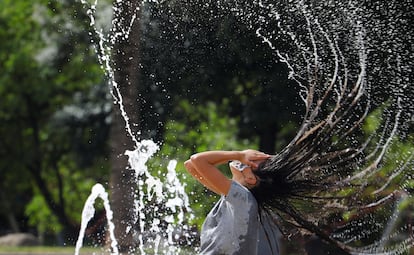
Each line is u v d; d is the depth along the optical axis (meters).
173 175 17.11
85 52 27.31
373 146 15.01
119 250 19.17
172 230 17.11
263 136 24.30
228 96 22.09
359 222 15.07
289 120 20.98
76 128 36.19
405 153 15.30
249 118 23.33
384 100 15.34
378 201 14.22
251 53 18.36
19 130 40.28
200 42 18.86
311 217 11.83
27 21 37.41
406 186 15.20
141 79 19.84
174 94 20.30
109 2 20.17
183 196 17.20
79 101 35.56
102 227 22.45
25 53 37.12
